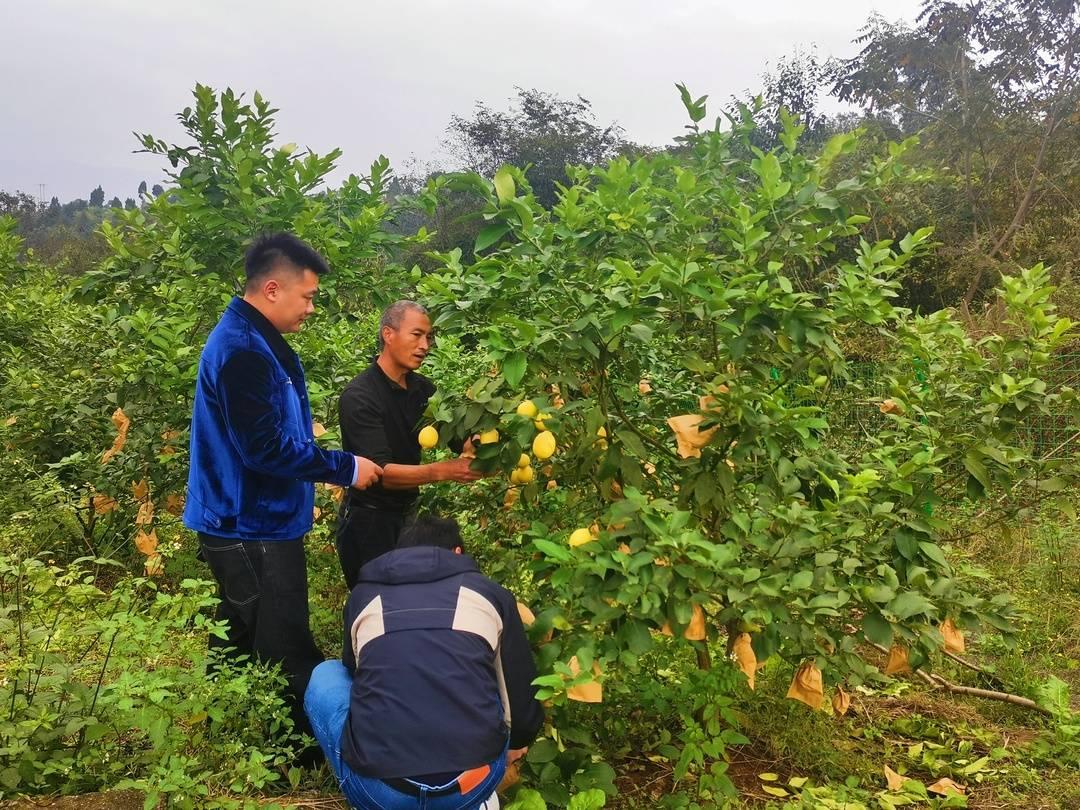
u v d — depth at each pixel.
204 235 5.24
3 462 4.87
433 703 2.30
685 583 2.40
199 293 5.12
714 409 2.77
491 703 2.36
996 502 3.95
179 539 4.86
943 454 2.91
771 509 2.77
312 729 2.79
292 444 3.02
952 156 17.02
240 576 3.12
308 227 5.19
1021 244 14.13
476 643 2.40
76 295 5.27
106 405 5.16
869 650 4.14
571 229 2.86
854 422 3.93
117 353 5.11
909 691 3.79
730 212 3.34
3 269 8.34
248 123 5.37
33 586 3.07
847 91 19.70
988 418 3.24
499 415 2.78
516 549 3.45
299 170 5.36
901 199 14.06
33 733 2.56
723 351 3.02
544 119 33.00
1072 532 5.16
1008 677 3.89
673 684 3.22
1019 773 3.11
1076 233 13.06
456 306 2.85
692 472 2.84
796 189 3.13
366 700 2.34
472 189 2.87
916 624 2.52
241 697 2.75
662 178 3.46
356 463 3.18
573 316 2.76
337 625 3.94
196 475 3.14
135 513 4.90
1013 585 4.95
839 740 3.35
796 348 2.90
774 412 2.72
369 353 5.26
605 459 2.85
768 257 3.12
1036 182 15.73
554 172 32.25
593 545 2.40
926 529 2.73
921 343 3.48
